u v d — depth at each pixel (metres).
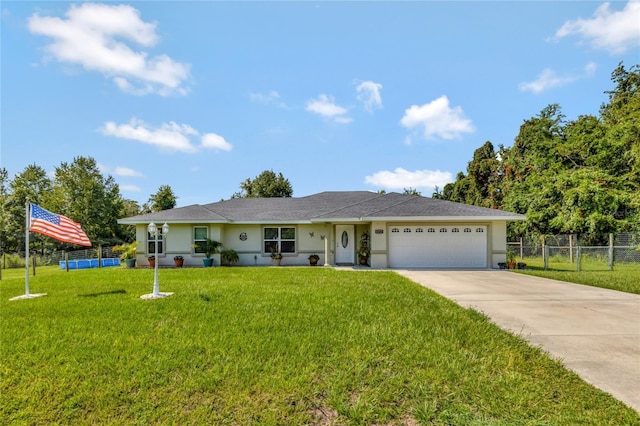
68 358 4.48
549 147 28.50
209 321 6.16
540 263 20.70
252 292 9.05
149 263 18.12
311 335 5.28
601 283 11.06
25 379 3.94
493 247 16.72
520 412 3.21
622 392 3.56
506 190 31.23
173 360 4.37
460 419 3.11
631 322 6.29
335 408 3.36
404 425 3.10
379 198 20.48
